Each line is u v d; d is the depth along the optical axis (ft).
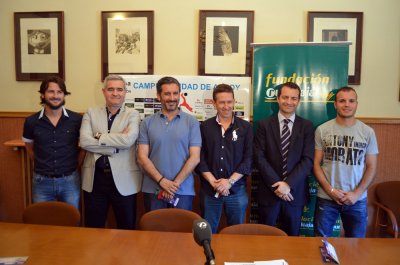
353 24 9.77
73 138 8.60
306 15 9.85
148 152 8.37
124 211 8.44
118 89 8.21
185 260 4.69
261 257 4.80
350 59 9.87
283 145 8.37
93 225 8.54
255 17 9.92
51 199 8.57
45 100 8.19
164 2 10.00
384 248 5.14
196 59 10.13
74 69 10.35
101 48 10.20
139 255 4.82
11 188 10.67
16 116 10.43
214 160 8.27
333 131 8.30
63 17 10.19
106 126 8.38
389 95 9.98
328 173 8.27
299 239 5.46
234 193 8.26
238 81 9.73
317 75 9.30
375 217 10.07
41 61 10.35
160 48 10.14
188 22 10.03
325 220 8.29
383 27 9.80
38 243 5.19
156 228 6.36
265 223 8.39
